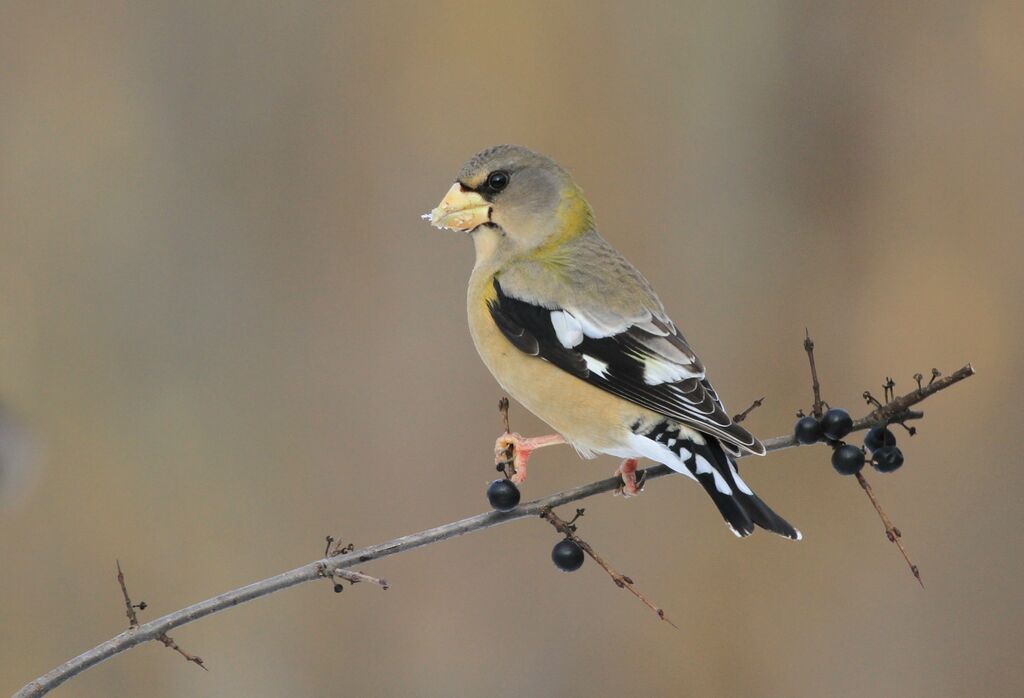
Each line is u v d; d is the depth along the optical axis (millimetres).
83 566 13477
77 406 14156
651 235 15062
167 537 13609
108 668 13148
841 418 7828
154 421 14133
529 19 15180
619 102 15266
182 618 7262
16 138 14820
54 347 14328
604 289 9180
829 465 13508
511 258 9562
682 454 8570
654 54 15242
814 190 15148
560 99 15234
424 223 14664
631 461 8781
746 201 15148
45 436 13969
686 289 14883
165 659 13172
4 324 14320
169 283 14523
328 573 7410
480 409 13828
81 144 14852
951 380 7855
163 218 14688
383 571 13258
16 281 14445
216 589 13414
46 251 14570
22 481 12172
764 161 15188
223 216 14742
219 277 14578
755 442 8047
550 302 9156
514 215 9609
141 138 14875
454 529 7848
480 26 15133
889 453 7867
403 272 14500
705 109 15203
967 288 14711
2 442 12117
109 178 14789
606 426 8812
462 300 14273
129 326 14391
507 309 9227
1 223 14609
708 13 15188
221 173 14852
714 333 14656
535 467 13258
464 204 9664
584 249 9586
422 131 15070
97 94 14938
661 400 8602
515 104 15180
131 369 14297
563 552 7824
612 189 15148
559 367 8969
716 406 8406
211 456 13969
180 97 14914
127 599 7234
